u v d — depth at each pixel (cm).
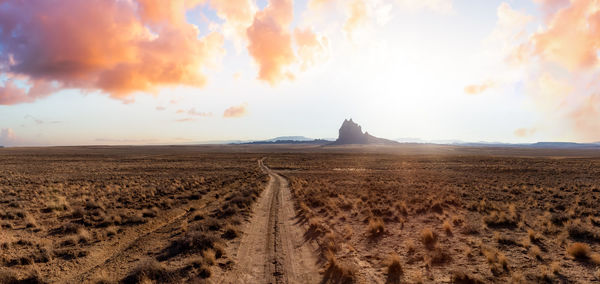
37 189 2606
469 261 1005
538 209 1873
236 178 3934
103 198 2222
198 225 1361
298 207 2022
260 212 1842
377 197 2338
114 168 5391
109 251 1095
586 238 1228
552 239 1232
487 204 2023
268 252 1091
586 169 4978
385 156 10412
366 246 1194
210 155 10994
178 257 1000
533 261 984
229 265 952
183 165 6278
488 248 1109
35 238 1221
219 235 1283
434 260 1017
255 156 10588
